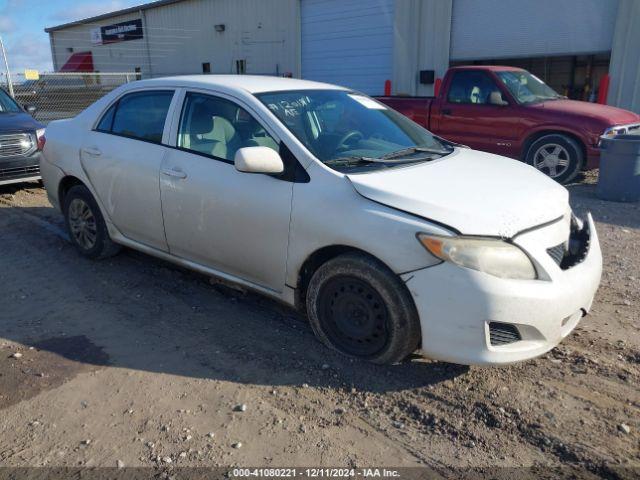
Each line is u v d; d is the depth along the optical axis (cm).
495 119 883
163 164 415
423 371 331
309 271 357
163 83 444
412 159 375
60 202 531
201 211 391
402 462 260
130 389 317
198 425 285
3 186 851
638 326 388
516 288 287
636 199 755
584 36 1256
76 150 492
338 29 1720
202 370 336
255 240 364
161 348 363
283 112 378
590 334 377
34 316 408
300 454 265
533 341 297
